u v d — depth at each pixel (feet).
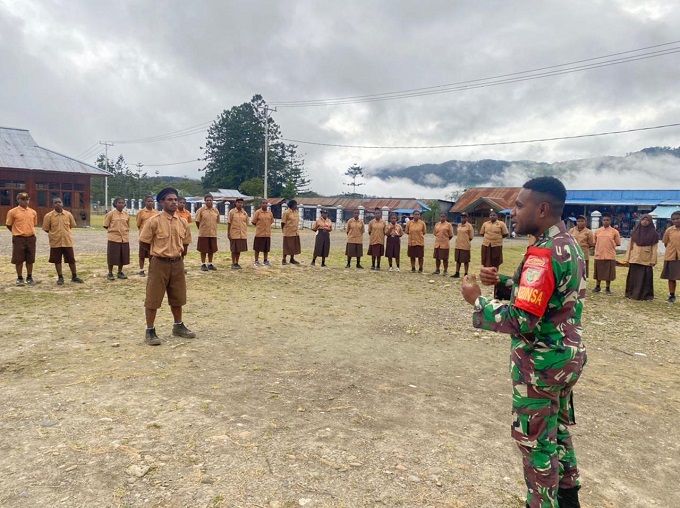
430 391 14.24
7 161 88.07
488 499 8.65
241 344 18.31
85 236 68.28
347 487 8.73
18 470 8.73
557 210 7.11
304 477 8.98
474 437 11.24
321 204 168.25
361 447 10.34
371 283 36.35
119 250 31.55
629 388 15.56
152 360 15.78
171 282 18.19
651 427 12.57
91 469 8.86
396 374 15.70
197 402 12.32
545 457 7.04
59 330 19.11
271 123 209.67
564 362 6.84
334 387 14.07
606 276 35.60
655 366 18.31
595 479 9.80
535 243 7.15
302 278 37.06
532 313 6.55
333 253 58.54
